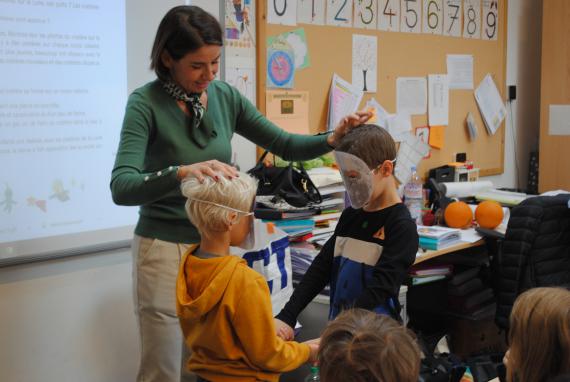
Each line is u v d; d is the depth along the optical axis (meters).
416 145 3.39
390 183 1.87
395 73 3.63
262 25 2.99
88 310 2.53
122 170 1.77
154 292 1.99
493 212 2.97
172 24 1.79
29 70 2.29
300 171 2.78
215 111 2.03
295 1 3.12
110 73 2.50
